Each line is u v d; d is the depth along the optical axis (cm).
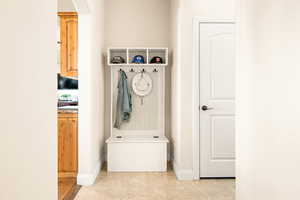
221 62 400
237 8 229
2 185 124
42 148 174
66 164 405
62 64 439
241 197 221
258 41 188
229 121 403
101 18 470
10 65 131
